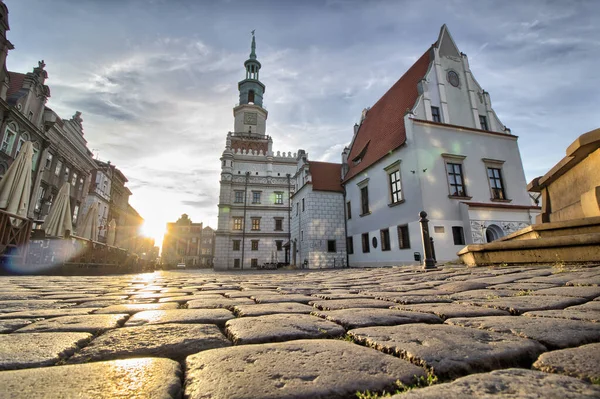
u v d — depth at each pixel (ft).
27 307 9.25
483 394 2.82
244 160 144.56
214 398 2.88
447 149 57.36
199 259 281.95
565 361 3.62
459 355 3.95
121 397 2.87
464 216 52.65
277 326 5.92
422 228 29.60
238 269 123.34
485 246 24.94
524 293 9.98
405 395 2.88
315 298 10.96
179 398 2.94
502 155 61.93
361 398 2.94
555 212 26.40
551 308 7.30
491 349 4.17
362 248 73.10
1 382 3.16
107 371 3.56
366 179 71.92
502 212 54.03
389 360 3.92
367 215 71.31
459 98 65.31
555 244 18.93
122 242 160.66
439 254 50.60
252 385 3.18
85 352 4.38
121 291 14.79
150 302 10.38
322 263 80.18
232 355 4.18
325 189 84.64
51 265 36.04
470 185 57.00
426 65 67.26
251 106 161.48
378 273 29.17
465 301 9.11
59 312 8.04
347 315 6.94
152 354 4.39
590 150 21.61
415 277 20.49
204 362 3.92
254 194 139.74
